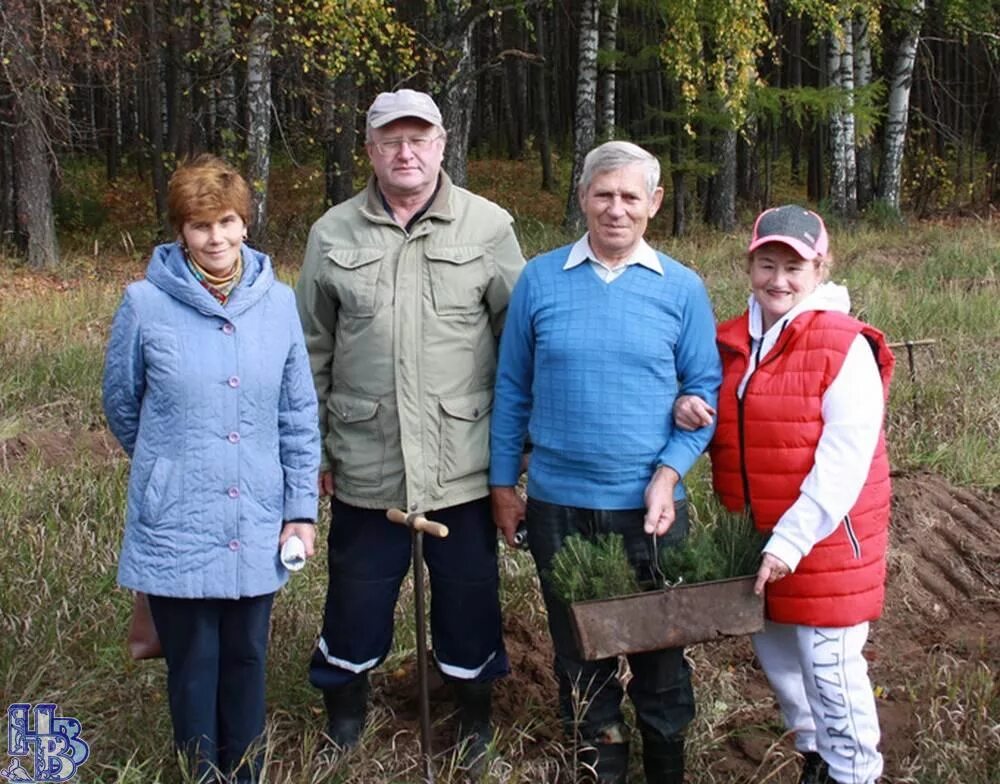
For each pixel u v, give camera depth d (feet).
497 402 11.14
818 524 9.64
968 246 45.47
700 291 10.50
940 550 17.71
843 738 10.21
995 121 81.15
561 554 10.05
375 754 11.46
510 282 11.40
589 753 11.01
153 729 11.53
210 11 46.29
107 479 18.02
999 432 22.26
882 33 70.69
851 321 9.91
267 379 10.03
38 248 47.19
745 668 14.06
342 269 11.07
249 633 10.26
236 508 9.93
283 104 77.92
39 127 44.57
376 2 41.24
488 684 11.82
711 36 51.52
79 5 40.98
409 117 10.57
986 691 12.45
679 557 10.05
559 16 93.15
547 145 83.51
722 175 61.77
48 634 12.98
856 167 73.56
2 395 23.20
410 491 11.04
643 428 10.34
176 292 9.79
